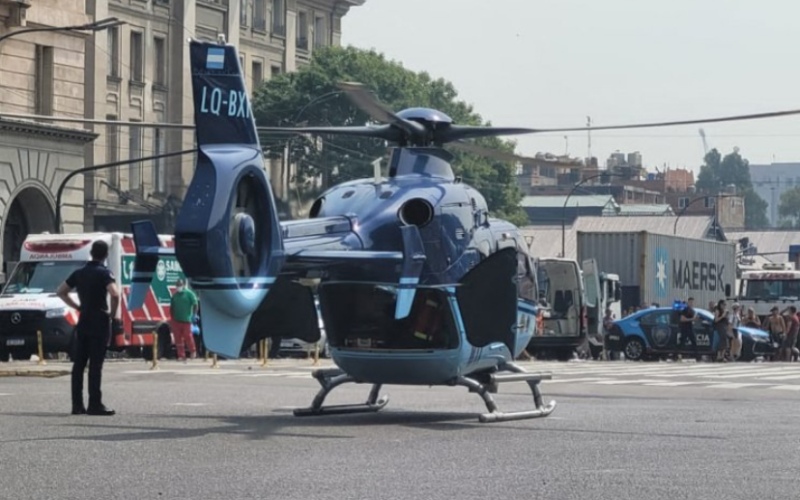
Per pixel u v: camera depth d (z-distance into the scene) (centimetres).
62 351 6125
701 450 2394
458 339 2891
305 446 2414
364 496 1827
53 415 3006
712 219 15812
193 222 2467
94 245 3028
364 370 2953
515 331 2928
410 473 2061
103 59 11606
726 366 6488
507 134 2956
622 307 9425
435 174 2972
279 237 2597
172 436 2556
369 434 2641
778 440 2570
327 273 2744
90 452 2292
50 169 9006
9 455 2245
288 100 11681
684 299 10031
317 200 2889
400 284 2773
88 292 3012
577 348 8281
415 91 12131
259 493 1845
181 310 6462
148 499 1791
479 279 2889
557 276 8119
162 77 12412
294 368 5659
